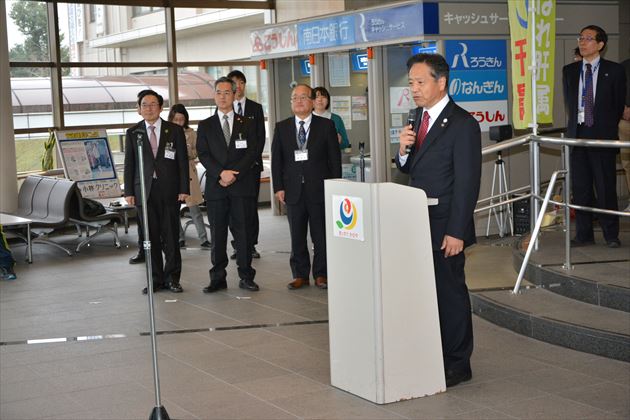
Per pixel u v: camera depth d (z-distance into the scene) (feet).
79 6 42.91
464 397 16.08
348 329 16.42
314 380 17.54
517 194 32.91
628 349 17.84
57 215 35.04
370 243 15.56
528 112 25.25
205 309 24.39
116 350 20.48
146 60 45.24
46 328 22.94
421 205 15.81
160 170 26.37
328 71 38.99
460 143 15.96
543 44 25.80
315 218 26.11
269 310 23.95
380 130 35.42
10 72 41.16
